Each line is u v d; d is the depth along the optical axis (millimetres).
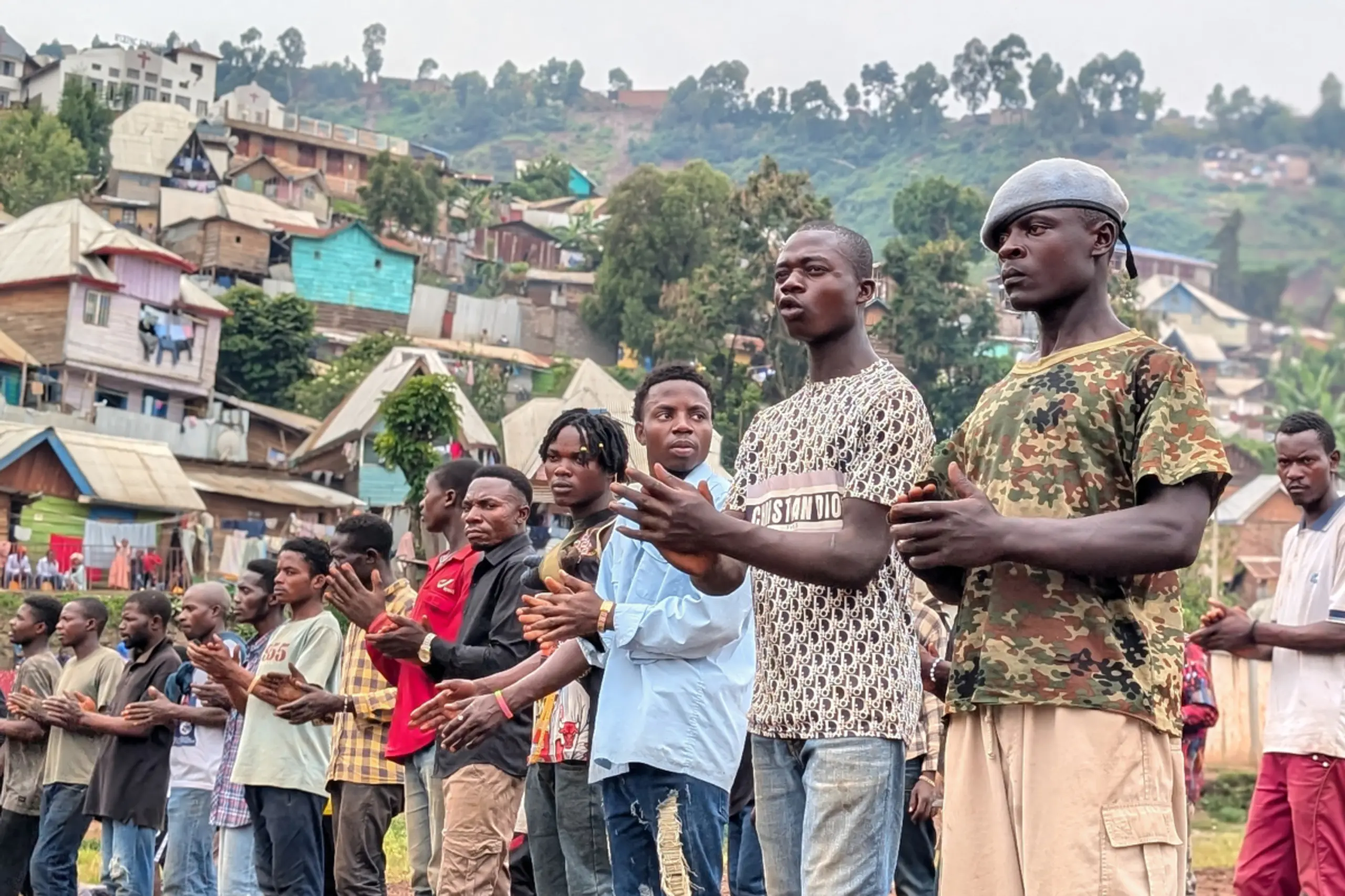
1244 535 44281
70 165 56781
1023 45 113188
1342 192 91500
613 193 53438
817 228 4430
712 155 124125
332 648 7547
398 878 10023
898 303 41562
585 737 5480
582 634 4758
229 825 7617
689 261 52719
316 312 50938
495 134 130750
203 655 7109
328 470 38875
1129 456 3309
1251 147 97812
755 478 4453
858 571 3930
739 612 4766
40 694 9492
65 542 30516
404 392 25625
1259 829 6613
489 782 5809
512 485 6258
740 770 6418
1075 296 3473
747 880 5477
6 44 66000
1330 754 6289
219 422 40500
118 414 37594
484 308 56125
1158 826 3225
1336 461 6688
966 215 59969
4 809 9070
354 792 6859
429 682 6422
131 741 8117
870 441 4098
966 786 3400
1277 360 75062
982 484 3469
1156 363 3303
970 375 41344
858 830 4062
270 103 80438
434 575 6625
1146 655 3281
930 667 4848
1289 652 6543
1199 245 90125
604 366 54469
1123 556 3105
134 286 38438
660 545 3643
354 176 76312
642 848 4758
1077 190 3457
